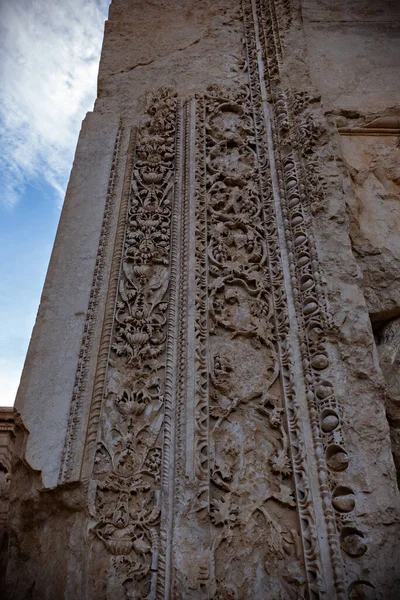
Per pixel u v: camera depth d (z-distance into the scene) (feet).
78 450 7.32
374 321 9.83
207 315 8.82
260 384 8.14
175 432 7.54
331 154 10.61
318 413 7.59
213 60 13.14
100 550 6.72
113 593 6.40
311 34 14.05
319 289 8.78
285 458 7.36
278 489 7.19
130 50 13.39
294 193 10.24
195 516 6.82
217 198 10.44
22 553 7.13
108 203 10.27
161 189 10.63
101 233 9.80
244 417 7.85
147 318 8.75
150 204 10.35
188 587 6.31
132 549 6.72
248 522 6.92
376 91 12.80
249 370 8.28
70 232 9.81
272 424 7.67
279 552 6.67
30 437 7.53
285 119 11.50
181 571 6.41
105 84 12.62
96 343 8.43
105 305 8.88
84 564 6.59
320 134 10.91
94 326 8.61
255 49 13.24
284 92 12.01
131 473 7.25
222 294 9.18
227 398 7.99
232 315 8.93
